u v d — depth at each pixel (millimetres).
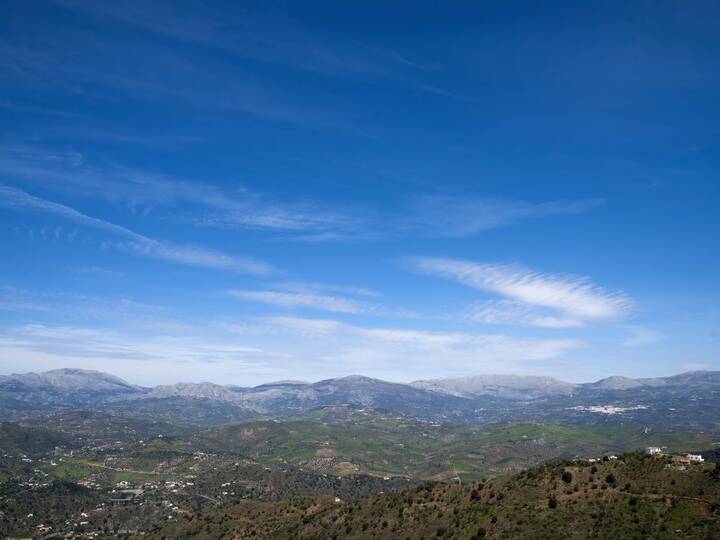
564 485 171250
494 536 156250
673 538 131625
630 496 155000
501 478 197000
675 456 175625
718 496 144500
